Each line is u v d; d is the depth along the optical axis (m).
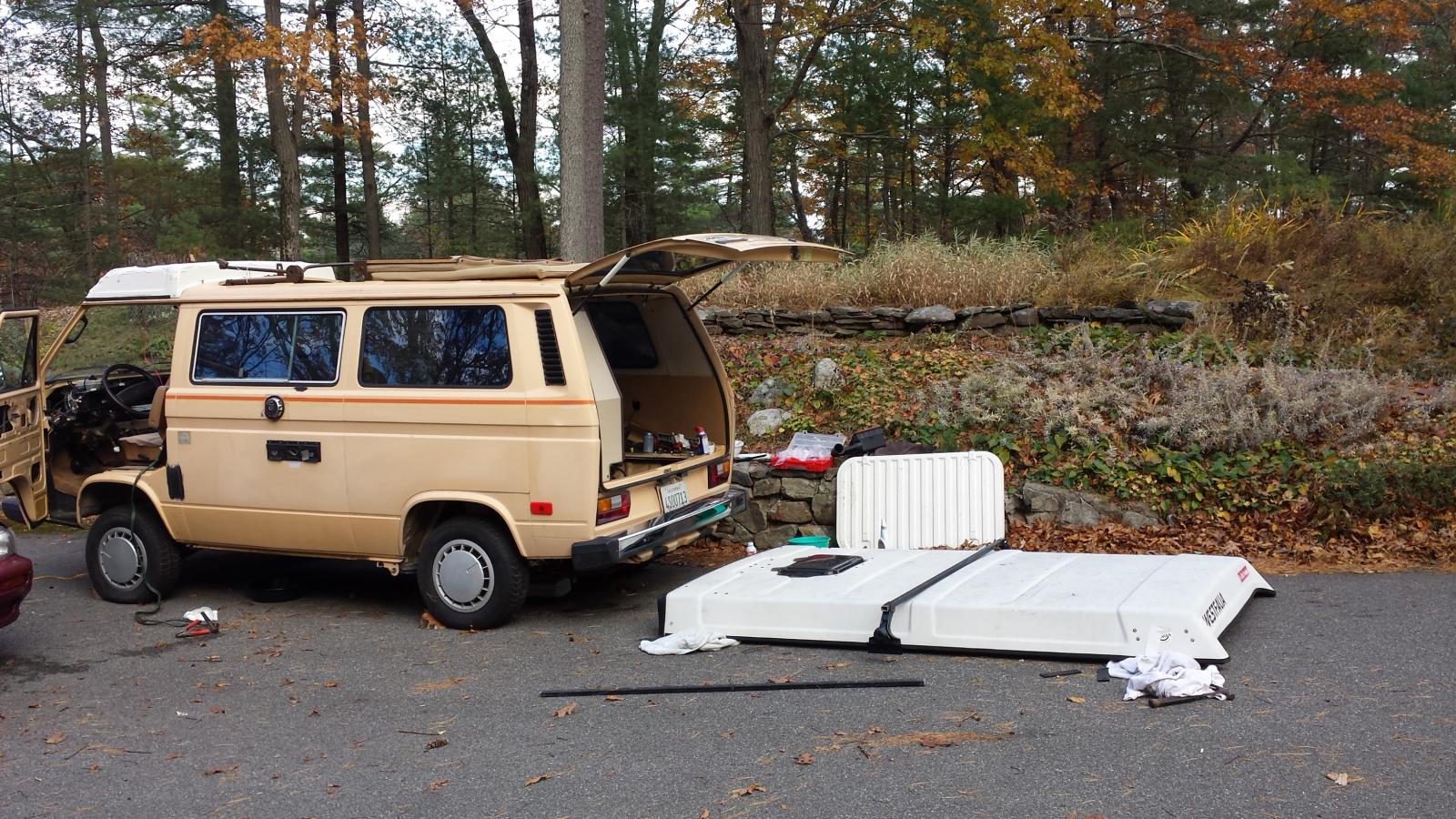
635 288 6.77
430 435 6.16
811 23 17.56
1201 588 5.18
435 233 29.06
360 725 4.80
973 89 18.38
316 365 6.50
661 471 6.41
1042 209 19.86
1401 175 22.75
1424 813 3.35
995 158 19.48
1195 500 7.44
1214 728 4.13
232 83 22.83
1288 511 7.23
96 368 7.54
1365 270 10.09
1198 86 21.53
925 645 5.30
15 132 26.72
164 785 4.22
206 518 6.82
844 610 5.53
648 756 4.22
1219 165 21.08
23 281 27.56
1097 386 8.23
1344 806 3.42
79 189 27.17
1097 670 4.89
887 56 18.92
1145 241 11.70
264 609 7.06
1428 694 4.38
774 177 26.80
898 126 21.23
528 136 22.72
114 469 7.22
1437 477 6.91
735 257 5.81
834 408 9.00
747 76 17.36
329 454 6.40
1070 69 17.77
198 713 5.07
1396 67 22.83
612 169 21.92
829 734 4.33
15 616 5.85
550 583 6.54
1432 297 9.57
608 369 6.20
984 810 3.55
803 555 6.80
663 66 23.70
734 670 5.28
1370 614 5.56
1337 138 24.11
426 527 6.54
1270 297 9.30
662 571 7.75
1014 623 5.15
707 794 3.82
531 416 5.91
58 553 8.93
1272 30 20.75
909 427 8.44
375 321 6.35
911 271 10.66
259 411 6.58
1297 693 4.47
